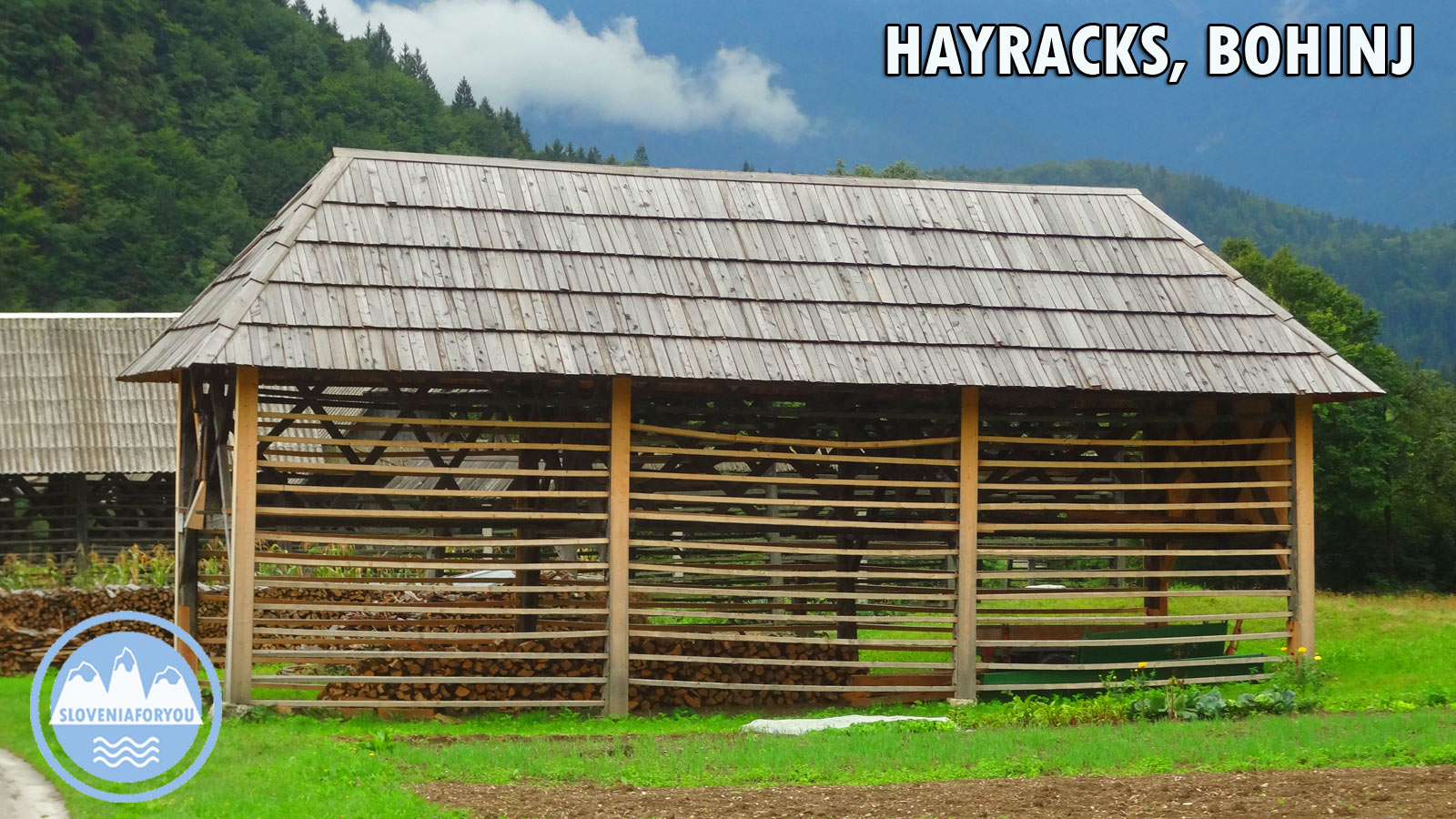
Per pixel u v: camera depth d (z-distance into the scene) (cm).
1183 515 1906
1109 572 1689
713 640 1780
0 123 8212
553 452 1702
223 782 1051
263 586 1473
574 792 994
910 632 2362
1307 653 1711
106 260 7988
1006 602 2705
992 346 1609
